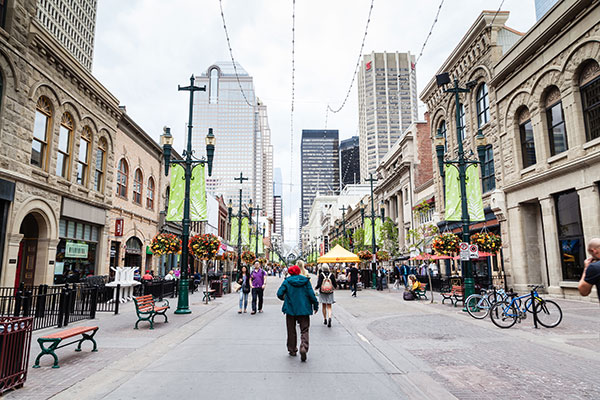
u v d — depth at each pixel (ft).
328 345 28.09
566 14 57.52
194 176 51.60
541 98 65.72
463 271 54.13
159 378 19.54
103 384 18.61
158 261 100.94
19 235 47.19
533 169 67.46
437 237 61.62
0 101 44.96
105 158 71.82
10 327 18.66
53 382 19.01
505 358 23.88
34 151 52.01
